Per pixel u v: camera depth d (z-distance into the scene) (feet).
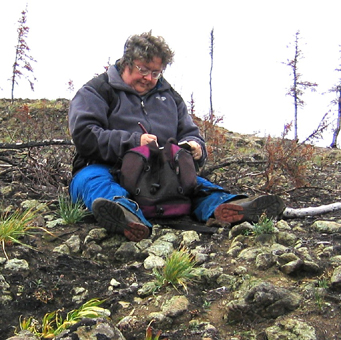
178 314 5.29
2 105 22.22
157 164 7.40
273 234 6.90
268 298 5.25
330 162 15.76
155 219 7.54
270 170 10.46
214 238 7.05
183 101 8.67
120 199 6.86
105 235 6.93
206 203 7.60
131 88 7.97
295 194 10.64
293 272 5.92
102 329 4.76
